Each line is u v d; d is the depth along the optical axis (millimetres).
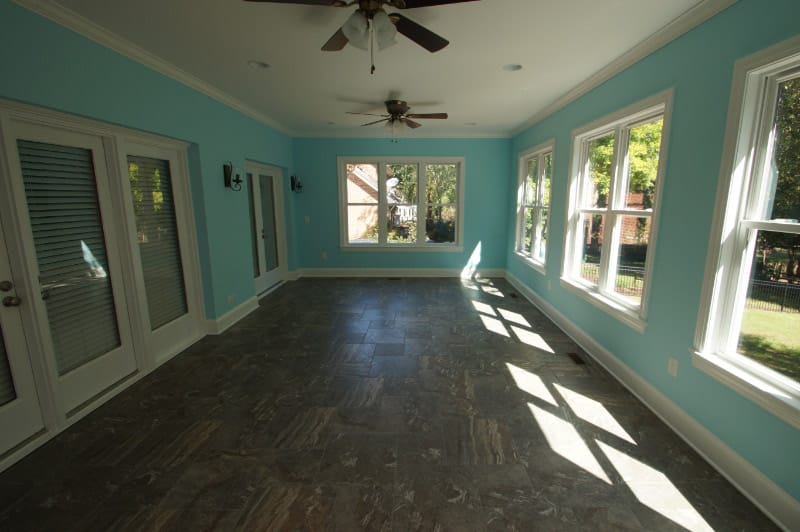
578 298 3670
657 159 2611
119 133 2701
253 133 4699
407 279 6531
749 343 1877
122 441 2193
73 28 2188
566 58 2820
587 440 2186
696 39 2086
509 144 6293
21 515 1677
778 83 1711
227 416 2445
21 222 2066
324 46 2133
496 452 2090
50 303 2297
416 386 2828
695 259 2113
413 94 3838
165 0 1988
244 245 4508
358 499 1768
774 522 1622
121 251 2799
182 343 3551
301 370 3098
